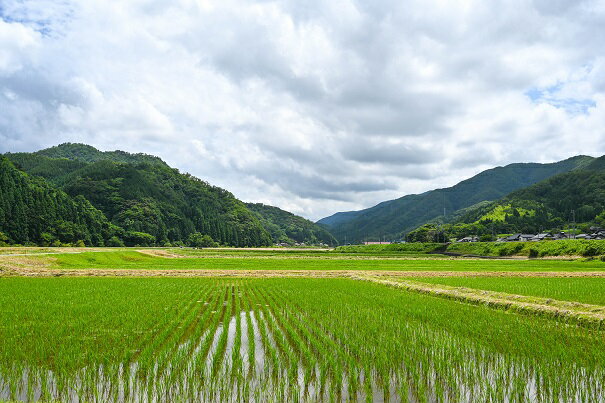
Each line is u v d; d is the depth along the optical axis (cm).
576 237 13162
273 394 1145
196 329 1836
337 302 2644
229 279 4588
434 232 17025
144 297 2817
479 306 2548
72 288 3350
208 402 1092
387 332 1761
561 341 1592
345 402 1095
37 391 1144
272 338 1727
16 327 1797
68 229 12700
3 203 11056
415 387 1188
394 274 5103
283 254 11925
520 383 1135
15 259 5597
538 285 3575
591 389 1156
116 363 1331
